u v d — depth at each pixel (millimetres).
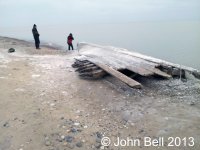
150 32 69875
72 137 5234
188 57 21625
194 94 7285
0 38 27266
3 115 6168
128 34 61438
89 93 7758
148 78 9055
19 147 4902
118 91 7828
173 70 9000
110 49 15031
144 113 6180
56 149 4836
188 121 5629
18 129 5539
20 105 6777
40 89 8164
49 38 43781
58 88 8289
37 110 6484
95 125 5734
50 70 10852
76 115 6238
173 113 6082
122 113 6270
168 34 57656
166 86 8109
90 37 50750
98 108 6648
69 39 19688
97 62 10133
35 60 13367
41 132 5422
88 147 4906
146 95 7410
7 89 7996
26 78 9453
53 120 5945
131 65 9547
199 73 8453
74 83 8812
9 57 13945
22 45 21578
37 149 4840
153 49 28391
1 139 5172
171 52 25250
